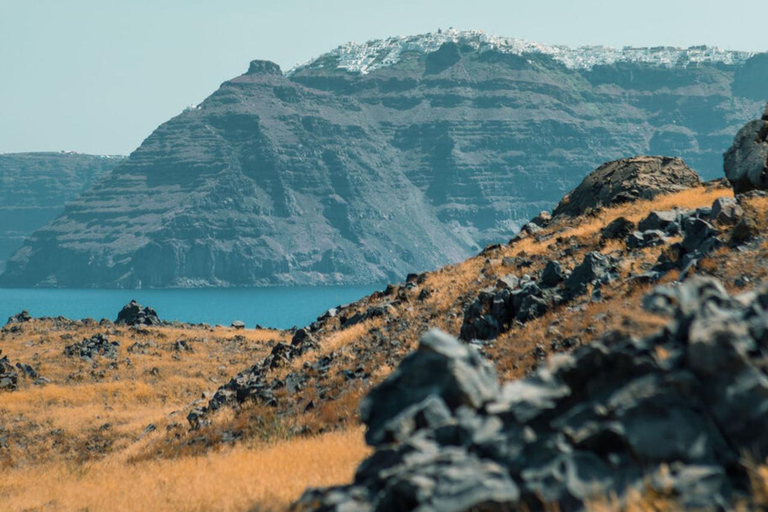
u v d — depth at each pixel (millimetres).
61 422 84875
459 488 13609
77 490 45094
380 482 15383
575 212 101062
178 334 139750
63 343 127812
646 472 13141
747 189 59594
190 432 64500
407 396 17344
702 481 12500
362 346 68625
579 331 43375
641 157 100188
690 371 13969
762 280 36688
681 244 49469
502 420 15289
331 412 54719
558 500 13227
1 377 100562
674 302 18578
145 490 40281
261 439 54125
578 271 54812
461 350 17641
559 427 14375
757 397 13117
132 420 87625
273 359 73875
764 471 12070
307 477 33938
